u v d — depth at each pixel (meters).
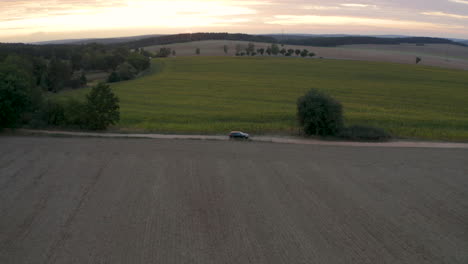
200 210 17.45
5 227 15.41
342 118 40.62
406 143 37.50
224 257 13.23
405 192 20.81
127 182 21.44
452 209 18.39
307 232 15.38
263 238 14.74
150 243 14.16
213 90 77.81
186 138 36.97
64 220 16.14
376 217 17.14
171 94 73.19
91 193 19.53
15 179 21.72
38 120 42.12
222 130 42.34
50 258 13.02
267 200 18.98
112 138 35.81
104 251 13.52
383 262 13.21
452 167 26.38
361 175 23.89
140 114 52.56
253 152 29.80
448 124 48.31
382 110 58.66
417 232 15.68
